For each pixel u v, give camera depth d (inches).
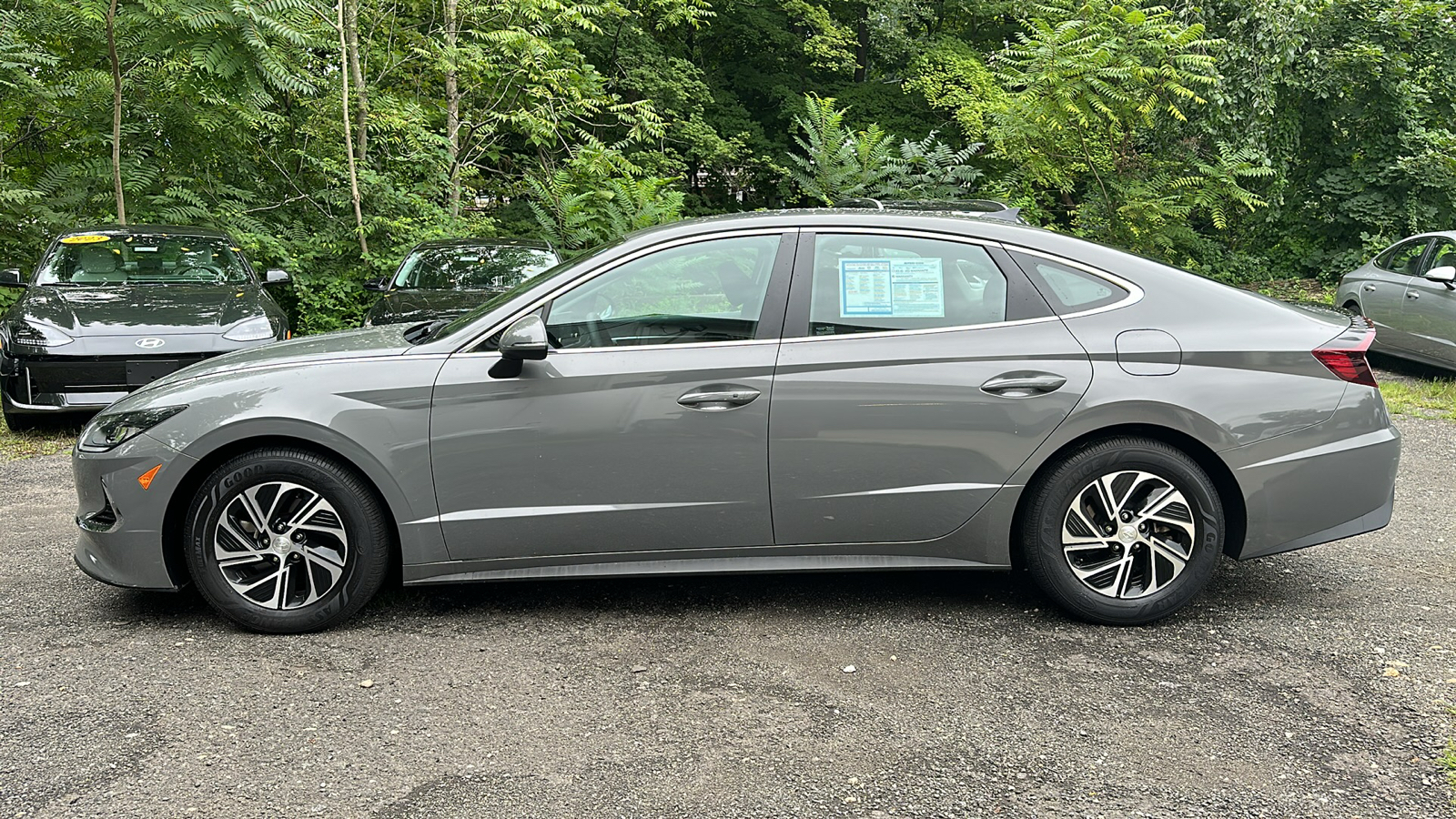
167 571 147.3
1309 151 711.7
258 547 147.2
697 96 797.9
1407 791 105.3
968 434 145.1
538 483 145.8
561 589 168.9
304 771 110.4
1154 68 589.6
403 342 153.8
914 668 136.9
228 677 134.3
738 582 171.6
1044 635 147.9
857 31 928.9
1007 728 119.9
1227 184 618.8
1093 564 149.9
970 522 148.0
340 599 148.3
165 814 101.6
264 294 330.0
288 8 431.8
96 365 277.6
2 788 106.3
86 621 154.0
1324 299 620.7
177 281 333.1
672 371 144.2
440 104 636.7
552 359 145.0
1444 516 208.4
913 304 147.8
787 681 133.3
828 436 145.0
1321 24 686.5
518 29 585.0
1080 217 645.9
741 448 145.1
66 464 259.9
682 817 101.7
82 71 452.4
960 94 797.9
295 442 147.0
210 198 496.7
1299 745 115.1
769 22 860.6
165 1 409.4
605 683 132.6
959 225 151.0
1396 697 126.7
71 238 345.7
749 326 146.7
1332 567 177.2
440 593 166.6
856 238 149.8
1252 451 145.4
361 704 126.6
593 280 148.5
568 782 108.4
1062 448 147.4
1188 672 135.0
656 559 150.4
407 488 144.9
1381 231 677.3
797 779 108.8
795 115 798.5
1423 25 677.3
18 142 473.7
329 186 520.4
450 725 121.1
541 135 618.5
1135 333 146.3
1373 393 149.0
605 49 749.3
